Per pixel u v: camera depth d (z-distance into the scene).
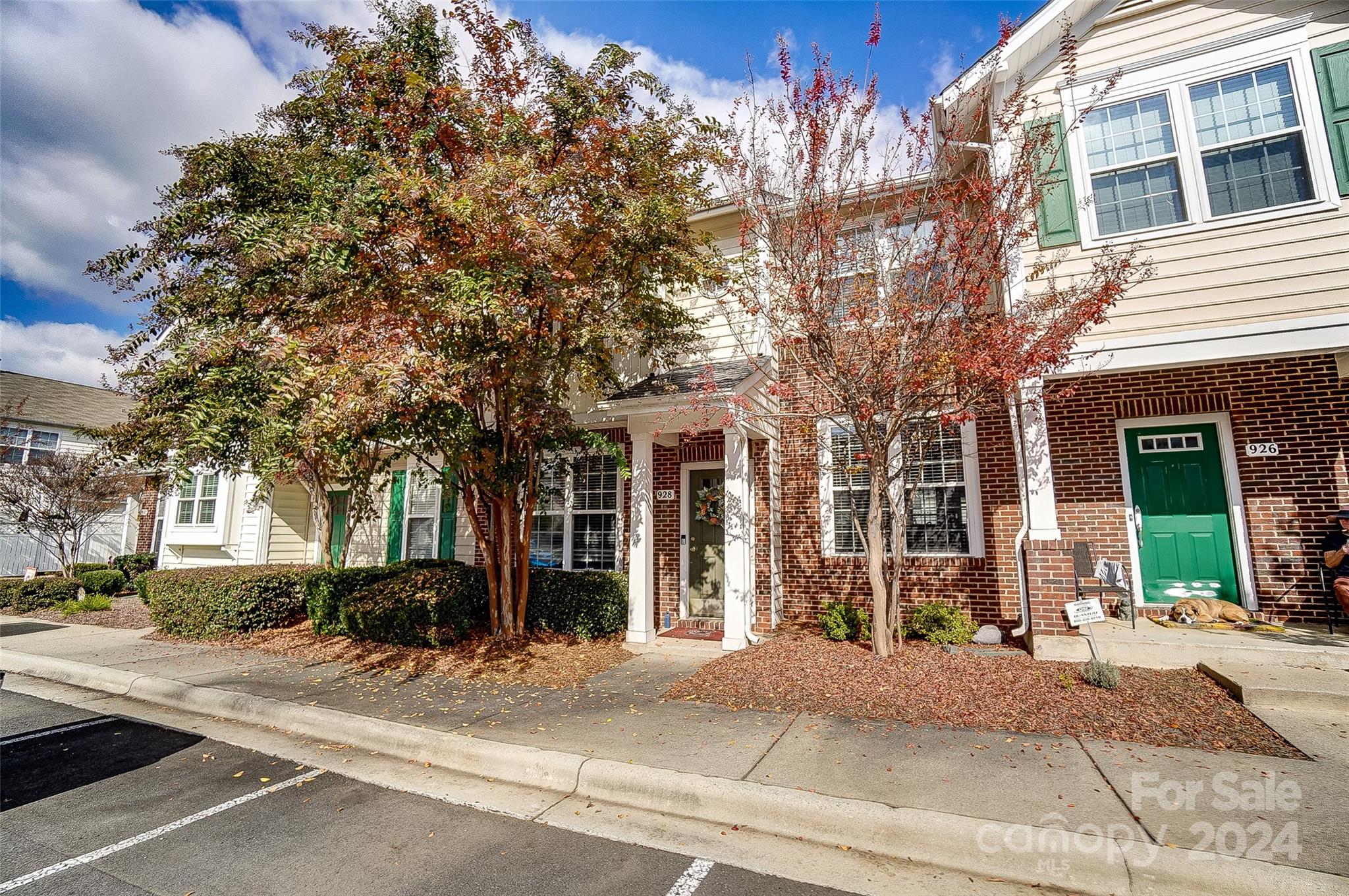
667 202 7.11
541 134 7.23
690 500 10.34
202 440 6.68
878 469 7.01
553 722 5.58
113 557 19.61
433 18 7.33
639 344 8.70
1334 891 2.88
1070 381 8.19
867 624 7.81
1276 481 7.36
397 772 4.93
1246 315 6.77
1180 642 6.36
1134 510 7.93
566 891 3.22
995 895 3.14
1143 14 7.57
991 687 5.93
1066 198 7.59
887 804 3.78
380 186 6.44
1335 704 5.12
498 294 6.02
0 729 6.09
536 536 11.26
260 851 3.67
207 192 8.71
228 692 6.71
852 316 6.61
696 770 4.37
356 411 5.54
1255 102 7.07
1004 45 7.59
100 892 3.27
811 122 6.69
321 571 10.66
